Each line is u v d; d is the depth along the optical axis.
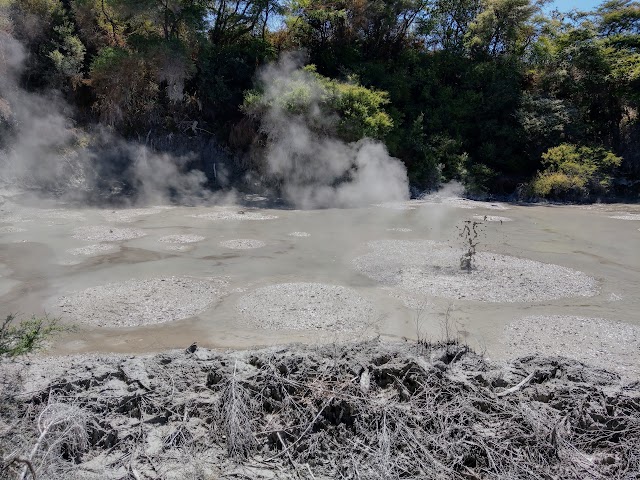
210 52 25.70
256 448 5.11
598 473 4.83
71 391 5.61
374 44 31.45
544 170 28.19
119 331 8.21
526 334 8.23
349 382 5.68
